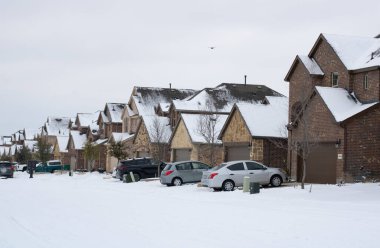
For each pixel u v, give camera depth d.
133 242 11.97
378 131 28.95
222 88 54.31
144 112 59.44
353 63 31.19
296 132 32.50
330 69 32.53
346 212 17.09
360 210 17.69
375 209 17.94
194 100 50.72
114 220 16.06
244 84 56.44
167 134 49.38
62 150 84.56
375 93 29.05
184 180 34.22
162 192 28.98
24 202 22.45
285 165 35.72
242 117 36.16
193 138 42.16
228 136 38.25
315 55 33.94
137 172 41.38
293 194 24.41
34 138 106.94
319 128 30.31
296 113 33.97
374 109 28.67
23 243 11.95
